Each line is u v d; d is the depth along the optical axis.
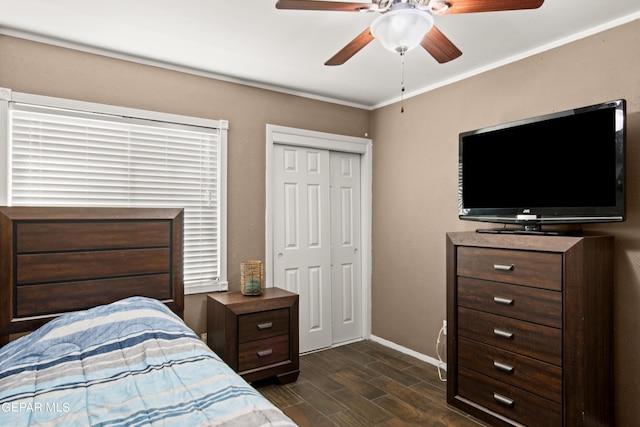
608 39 2.24
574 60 2.39
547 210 2.26
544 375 2.05
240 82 3.15
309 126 3.53
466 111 3.02
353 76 3.10
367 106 3.92
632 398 2.13
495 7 1.54
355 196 3.94
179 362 1.61
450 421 2.37
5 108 2.28
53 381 1.44
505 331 2.23
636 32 2.13
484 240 2.32
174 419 1.19
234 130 3.13
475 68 2.93
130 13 2.12
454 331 2.50
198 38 2.42
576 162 2.14
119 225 2.40
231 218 3.12
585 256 1.94
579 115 2.12
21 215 2.13
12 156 2.33
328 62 2.06
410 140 3.49
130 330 1.83
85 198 2.56
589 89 2.32
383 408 2.53
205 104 2.99
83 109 2.51
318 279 3.65
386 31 1.61
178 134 2.89
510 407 2.20
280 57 2.72
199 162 2.98
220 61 2.79
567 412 1.95
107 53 2.60
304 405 2.57
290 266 3.48
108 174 2.63
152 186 2.79
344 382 2.91
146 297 2.40
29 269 2.15
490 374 2.30
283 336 2.88
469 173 2.69
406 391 2.76
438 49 1.91
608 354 2.12
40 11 2.10
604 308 2.08
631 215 2.15
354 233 3.93
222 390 1.39
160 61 2.78
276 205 3.41
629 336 2.14
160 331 1.85
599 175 2.05
